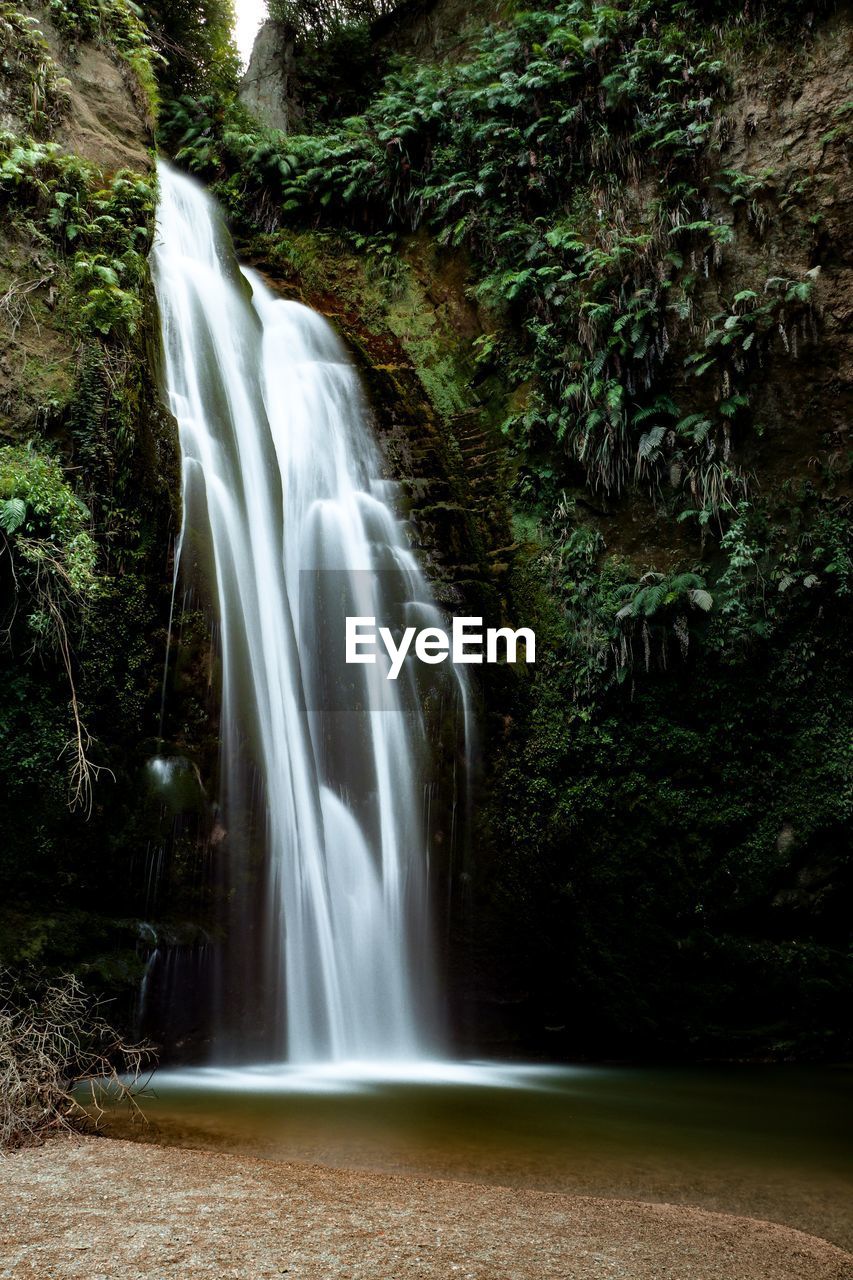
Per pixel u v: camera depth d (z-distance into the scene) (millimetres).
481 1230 4332
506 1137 6559
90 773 8531
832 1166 6223
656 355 13086
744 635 12000
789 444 12445
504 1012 11156
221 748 9469
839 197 12453
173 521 9703
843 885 11594
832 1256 4430
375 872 10539
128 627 9031
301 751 10266
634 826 12031
